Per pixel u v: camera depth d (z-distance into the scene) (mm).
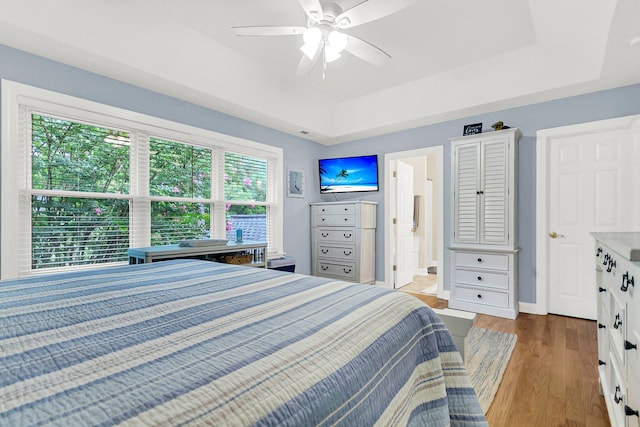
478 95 3426
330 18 2184
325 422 517
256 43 2938
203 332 704
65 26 2148
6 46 2203
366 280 4426
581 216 3223
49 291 1067
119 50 2420
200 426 401
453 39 2879
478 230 3471
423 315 1007
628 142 2979
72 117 2512
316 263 4758
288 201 4492
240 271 1490
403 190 4906
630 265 1024
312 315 838
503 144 3330
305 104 4043
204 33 2783
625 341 1061
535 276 3400
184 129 3221
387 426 683
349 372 617
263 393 482
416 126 4230
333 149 5152
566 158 3307
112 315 818
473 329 2924
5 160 2182
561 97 3238
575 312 3260
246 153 3920
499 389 1917
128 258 2887
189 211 3389
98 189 2707
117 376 499
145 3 2383
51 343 634
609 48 2338
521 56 3059
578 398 1812
